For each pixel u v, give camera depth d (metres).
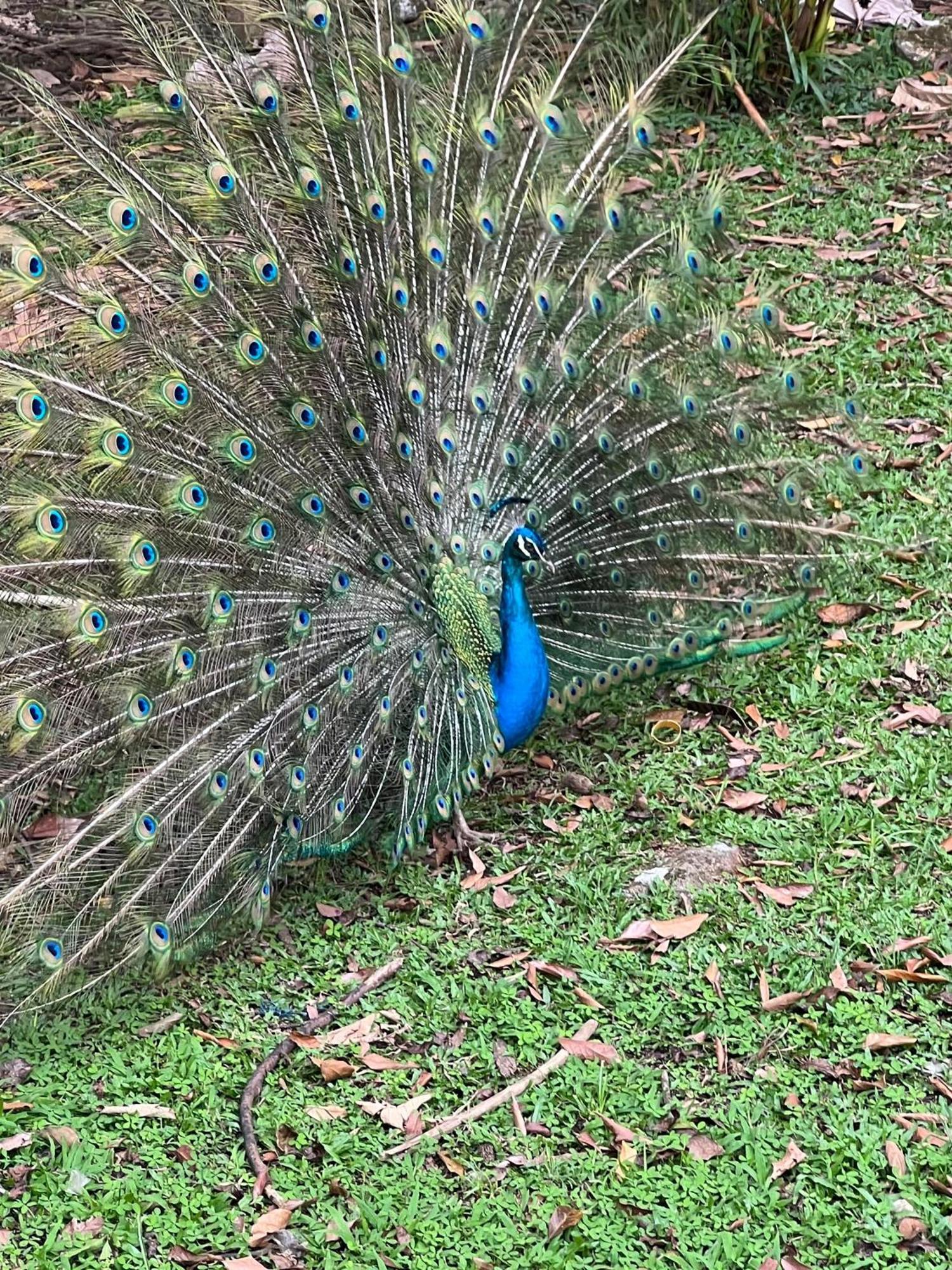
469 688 3.88
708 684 4.23
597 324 4.00
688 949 3.59
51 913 3.45
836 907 3.65
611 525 4.07
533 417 3.99
